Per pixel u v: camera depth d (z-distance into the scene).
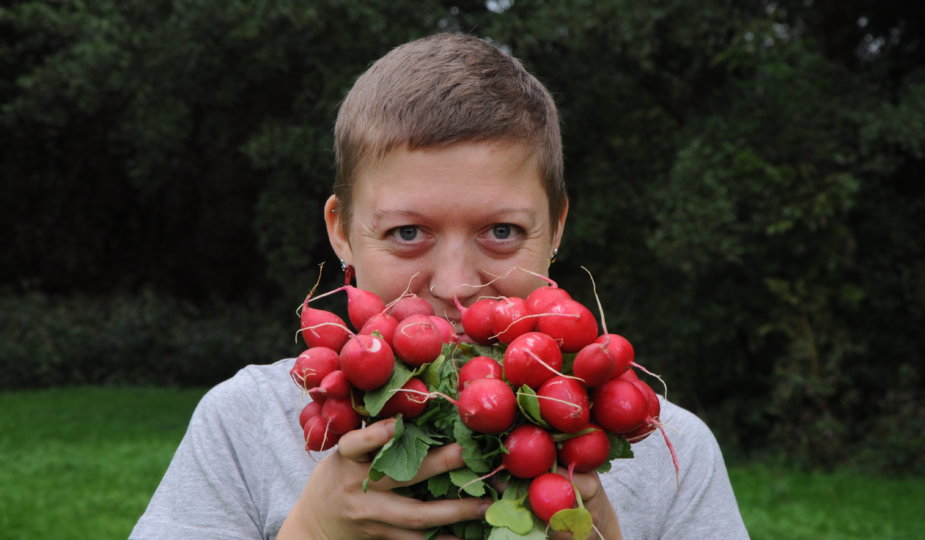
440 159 1.25
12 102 12.44
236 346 12.38
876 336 8.62
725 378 8.55
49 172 13.53
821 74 8.22
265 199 8.87
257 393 1.62
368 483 1.13
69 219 14.05
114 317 12.74
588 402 1.12
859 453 7.86
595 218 8.45
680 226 7.24
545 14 7.46
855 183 7.24
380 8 7.78
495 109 1.28
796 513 6.06
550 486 1.06
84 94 9.02
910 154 8.55
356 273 1.40
